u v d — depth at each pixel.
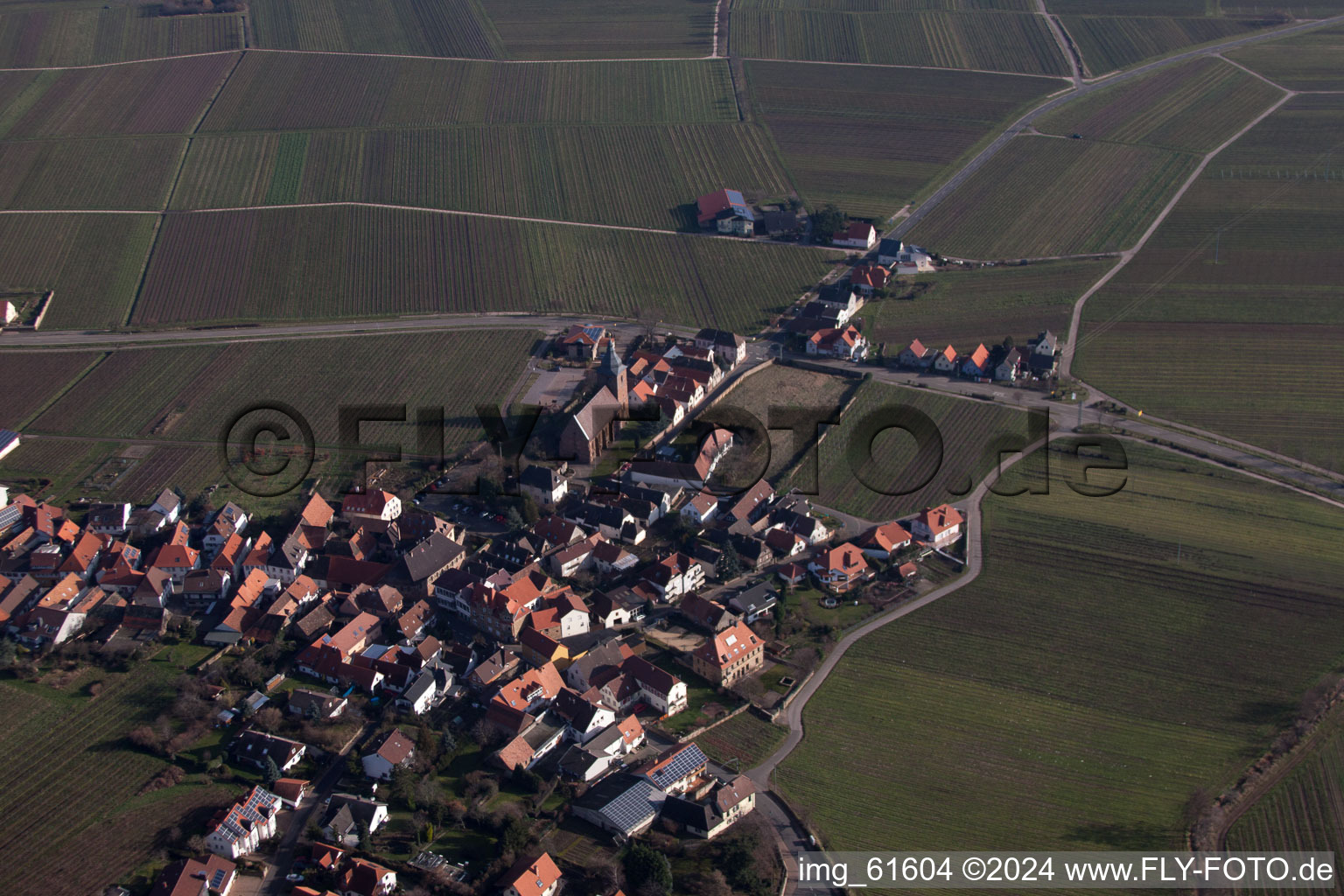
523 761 184.62
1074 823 176.38
